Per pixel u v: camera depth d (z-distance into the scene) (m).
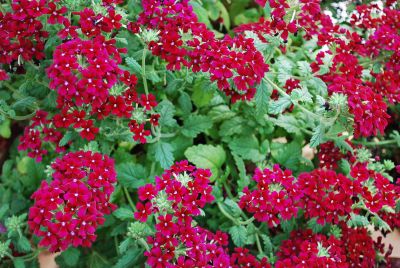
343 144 0.54
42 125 0.55
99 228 0.58
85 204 0.45
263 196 0.49
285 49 0.61
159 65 0.59
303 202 0.51
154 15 0.52
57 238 0.45
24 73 0.56
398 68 0.55
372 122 0.49
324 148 0.57
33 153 0.56
